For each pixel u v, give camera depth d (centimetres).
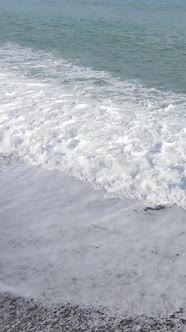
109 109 859
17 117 807
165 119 808
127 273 454
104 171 636
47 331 389
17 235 513
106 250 488
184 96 966
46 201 582
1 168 669
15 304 415
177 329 390
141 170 630
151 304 415
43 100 905
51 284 439
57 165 666
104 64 1280
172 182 602
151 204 568
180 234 513
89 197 589
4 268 459
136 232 518
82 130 756
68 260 472
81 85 1036
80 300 420
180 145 695
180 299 420
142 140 716
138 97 949
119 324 396
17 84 1020
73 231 521
